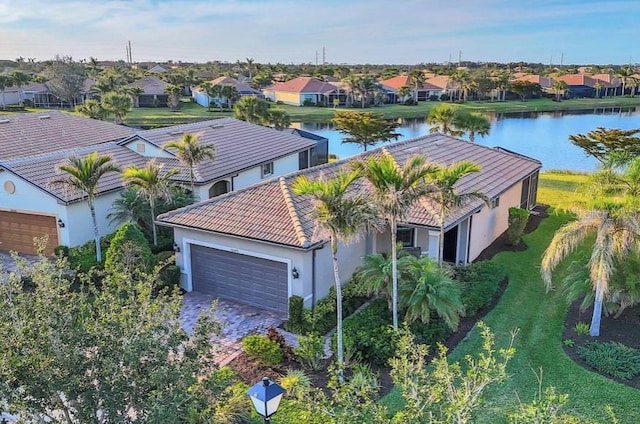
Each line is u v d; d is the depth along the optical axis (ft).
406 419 28.27
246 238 59.93
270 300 62.59
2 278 32.14
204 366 31.40
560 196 112.57
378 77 454.81
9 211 82.48
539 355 50.70
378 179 45.83
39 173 81.56
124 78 382.22
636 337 53.42
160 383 27.68
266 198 65.72
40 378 26.78
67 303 30.83
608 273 51.34
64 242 79.51
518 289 66.33
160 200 80.79
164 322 31.07
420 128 254.06
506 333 55.21
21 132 105.91
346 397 30.81
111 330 28.94
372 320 53.98
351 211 42.78
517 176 90.38
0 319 28.14
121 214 80.12
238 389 42.91
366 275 55.42
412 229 69.10
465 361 49.80
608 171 54.49
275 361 49.14
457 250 73.61
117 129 122.31
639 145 134.21
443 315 50.98
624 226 51.19
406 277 54.03
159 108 320.09
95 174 71.26
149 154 98.37
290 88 354.13
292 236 58.23
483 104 365.40
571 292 56.65
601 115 317.83
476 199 66.23
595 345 51.49
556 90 391.45
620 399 43.55
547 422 28.60
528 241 84.48
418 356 35.40
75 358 27.25
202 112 299.38
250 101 198.08
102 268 70.59
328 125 266.98
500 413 41.68
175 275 67.21
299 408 40.86
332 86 356.79
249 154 107.96
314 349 48.96
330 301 60.13
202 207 67.15
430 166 46.93
